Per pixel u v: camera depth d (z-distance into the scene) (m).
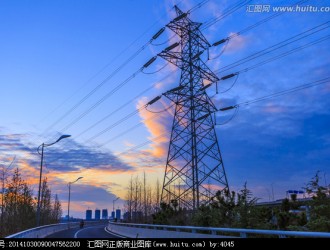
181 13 35.53
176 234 21.00
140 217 59.69
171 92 34.88
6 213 54.72
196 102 34.50
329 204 14.54
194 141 32.44
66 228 59.00
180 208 30.47
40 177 38.00
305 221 15.83
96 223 94.19
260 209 18.09
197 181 30.62
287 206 17.86
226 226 19.97
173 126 35.25
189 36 36.53
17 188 56.94
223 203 21.06
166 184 33.66
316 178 15.17
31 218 59.25
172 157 34.19
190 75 35.28
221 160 33.03
